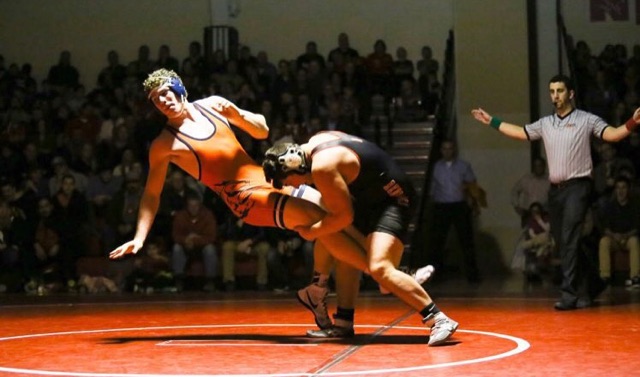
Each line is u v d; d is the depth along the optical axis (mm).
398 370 4160
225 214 11891
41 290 11570
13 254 11695
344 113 13516
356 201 5145
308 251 11336
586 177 7422
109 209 11938
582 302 7598
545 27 13703
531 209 11867
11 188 11914
